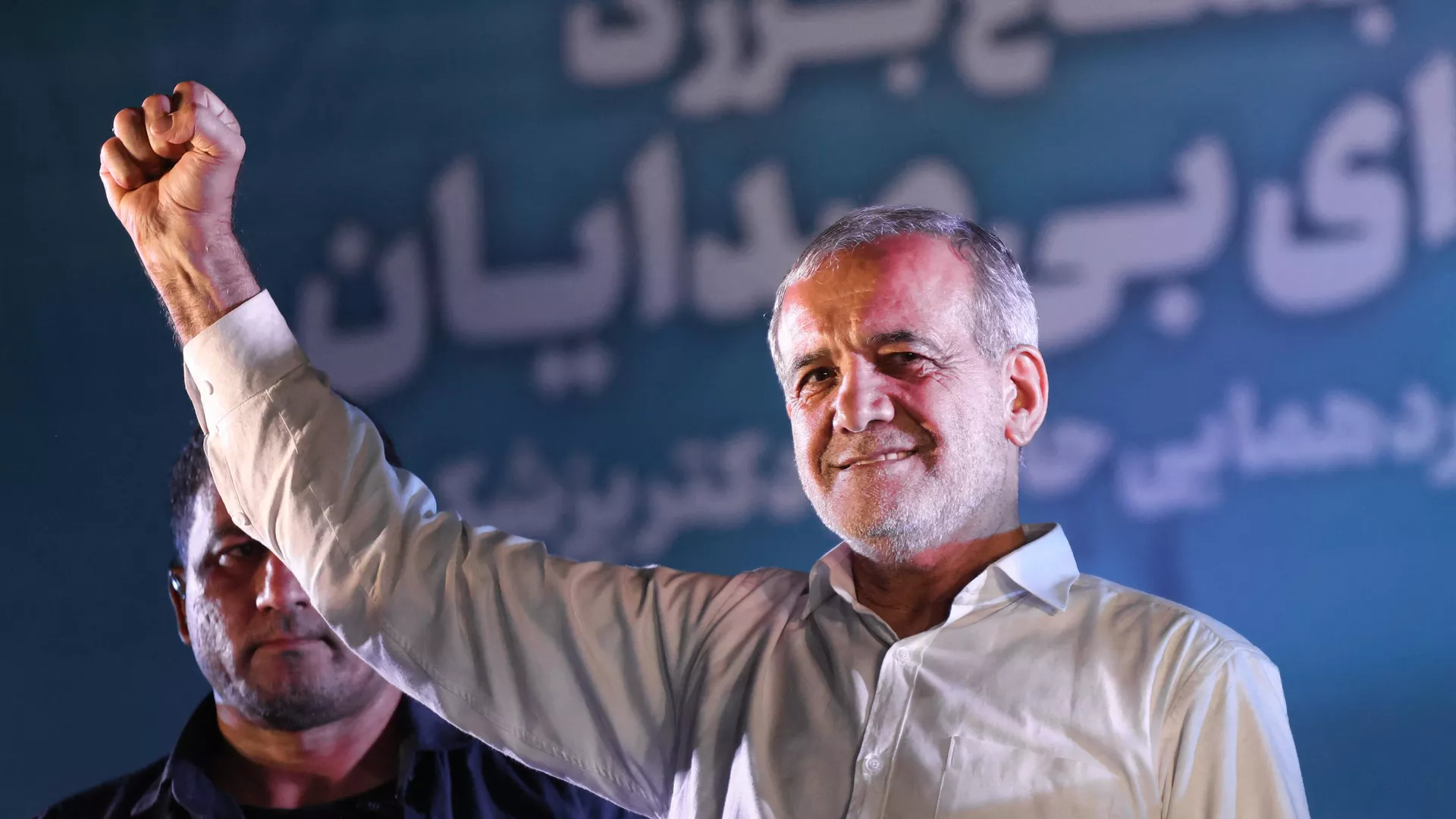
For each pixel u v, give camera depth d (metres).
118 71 10.90
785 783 3.86
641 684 4.22
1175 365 9.54
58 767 9.90
